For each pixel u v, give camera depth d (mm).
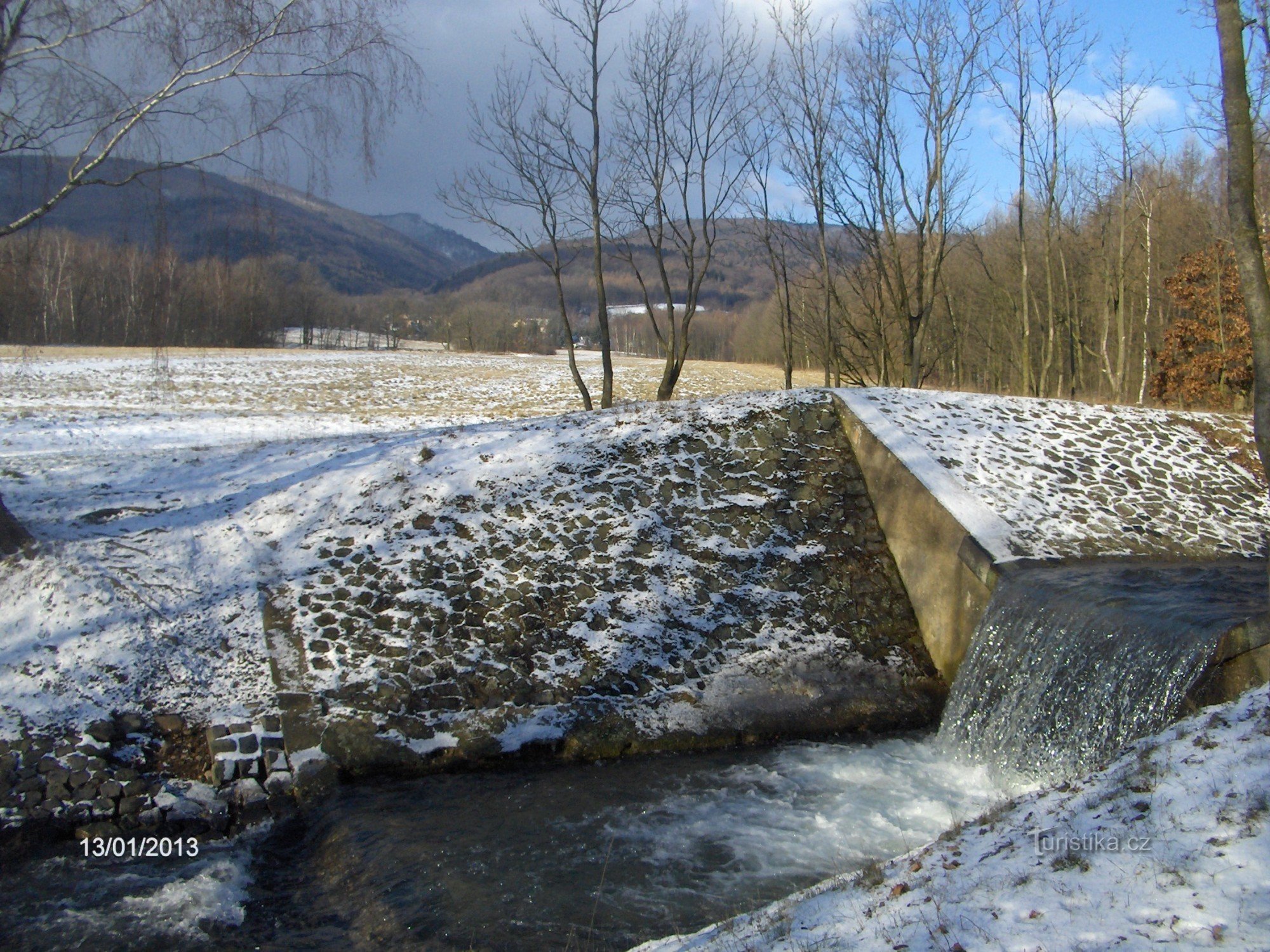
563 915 8023
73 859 9211
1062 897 5457
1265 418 7773
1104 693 10375
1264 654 9266
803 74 26734
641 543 14742
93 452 17797
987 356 50281
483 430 17359
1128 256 35406
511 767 11492
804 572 14805
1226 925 4762
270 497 14992
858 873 7355
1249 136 7852
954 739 12445
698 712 12539
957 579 13930
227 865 9211
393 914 8102
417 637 12688
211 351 53750
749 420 16953
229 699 11281
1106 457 16953
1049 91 29875
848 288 36188
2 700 10562
